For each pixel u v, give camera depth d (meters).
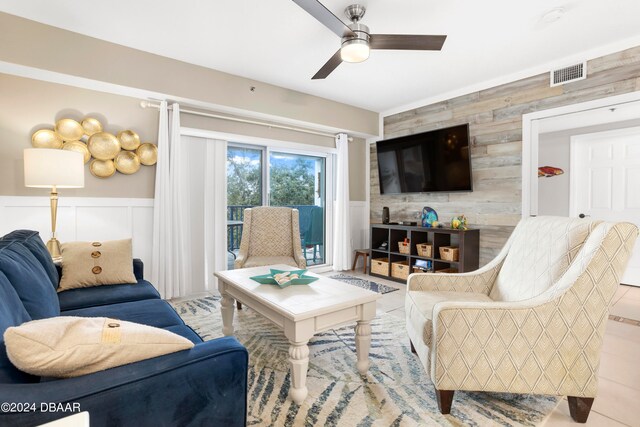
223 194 3.89
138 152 3.27
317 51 3.05
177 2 2.31
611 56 2.92
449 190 4.02
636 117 3.24
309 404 1.66
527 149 3.47
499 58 3.18
